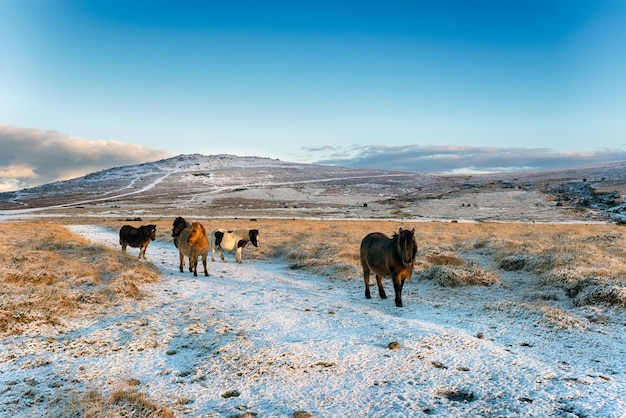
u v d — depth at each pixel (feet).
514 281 39.91
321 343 22.41
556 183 351.05
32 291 31.42
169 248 73.82
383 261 31.71
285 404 15.98
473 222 175.63
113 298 31.63
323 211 256.11
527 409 15.03
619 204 216.13
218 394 16.89
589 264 41.86
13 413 15.07
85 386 17.52
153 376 18.69
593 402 15.39
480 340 22.75
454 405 15.61
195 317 27.96
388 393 16.70
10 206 342.64
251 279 44.04
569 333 24.13
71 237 79.71
